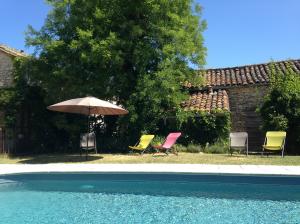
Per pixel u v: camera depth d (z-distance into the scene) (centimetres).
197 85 2356
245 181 1156
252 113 2258
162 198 1084
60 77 1998
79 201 1058
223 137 2056
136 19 2067
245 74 2445
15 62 2186
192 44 2100
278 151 1886
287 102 1923
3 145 2064
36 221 862
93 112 1802
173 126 2125
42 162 1650
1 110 2131
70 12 2053
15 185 1254
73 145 2222
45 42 2025
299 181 1112
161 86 1970
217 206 981
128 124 2066
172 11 2089
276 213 904
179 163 1480
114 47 1944
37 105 2239
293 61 2455
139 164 1468
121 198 1091
